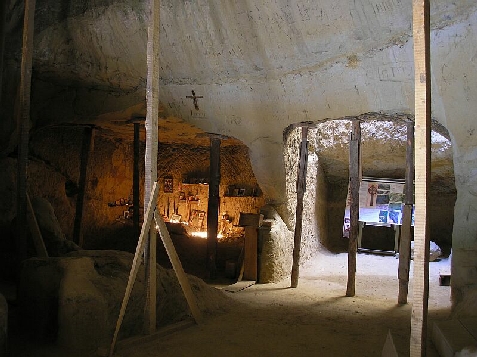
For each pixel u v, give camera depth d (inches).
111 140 437.7
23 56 209.9
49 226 252.2
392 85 244.5
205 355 167.0
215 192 333.7
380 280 343.0
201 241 410.3
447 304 264.8
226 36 277.1
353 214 283.0
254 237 316.8
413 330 109.0
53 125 350.6
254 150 317.7
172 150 476.7
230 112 309.4
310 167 404.8
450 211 454.3
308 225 402.0
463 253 217.8
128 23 279.6
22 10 273.4
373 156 422.9
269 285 307.3
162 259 386.6
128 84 313.0
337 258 427.2
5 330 145.9
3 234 250.8
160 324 195.5
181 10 275.3
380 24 234.5
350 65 253.8
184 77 305.4
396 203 432.1
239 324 206.8
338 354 174.4
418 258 109.3
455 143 223.8
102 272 193.0
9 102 277.6
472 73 209.6
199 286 234.4
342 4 238.1
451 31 211.2
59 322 166.1
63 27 281.7
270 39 269.1
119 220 445.7
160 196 477.7
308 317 227.6
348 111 268.8
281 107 292.5
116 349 164.1
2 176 270.5
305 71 271.9
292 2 250.2
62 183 392.2
